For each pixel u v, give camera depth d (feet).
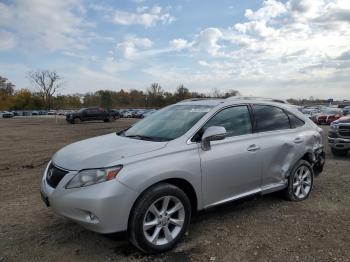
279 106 18.48
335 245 13.24
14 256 12.57
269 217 16.20
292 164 17.97
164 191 12.59
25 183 23.58
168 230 12.89
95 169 11.93
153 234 12.53
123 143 14.02
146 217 12.34
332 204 18.11
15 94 354.33
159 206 12.85
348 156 34.50
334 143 33.58
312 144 19.20
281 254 12.55
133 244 12.48
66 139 58.75
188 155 13.56
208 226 15.14
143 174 12.19
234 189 15.25
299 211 16.99
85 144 14.92
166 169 12.71
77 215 11.91
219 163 14.42
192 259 12.26
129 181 11.91
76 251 12.94
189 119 15.19
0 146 47.83
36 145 49.01
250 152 15.71
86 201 11.60
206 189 14.11
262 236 14.10
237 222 15.60
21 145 49.06
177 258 12.35
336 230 14.66
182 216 13.23
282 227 15.02
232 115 15.94
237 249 12.98
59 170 12.76
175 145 13.57
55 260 12.26
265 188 16.74
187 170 13.34
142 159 12.50
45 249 13.12
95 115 127.13
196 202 13.93
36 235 14.39
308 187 19.15
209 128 14.01
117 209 11.72
